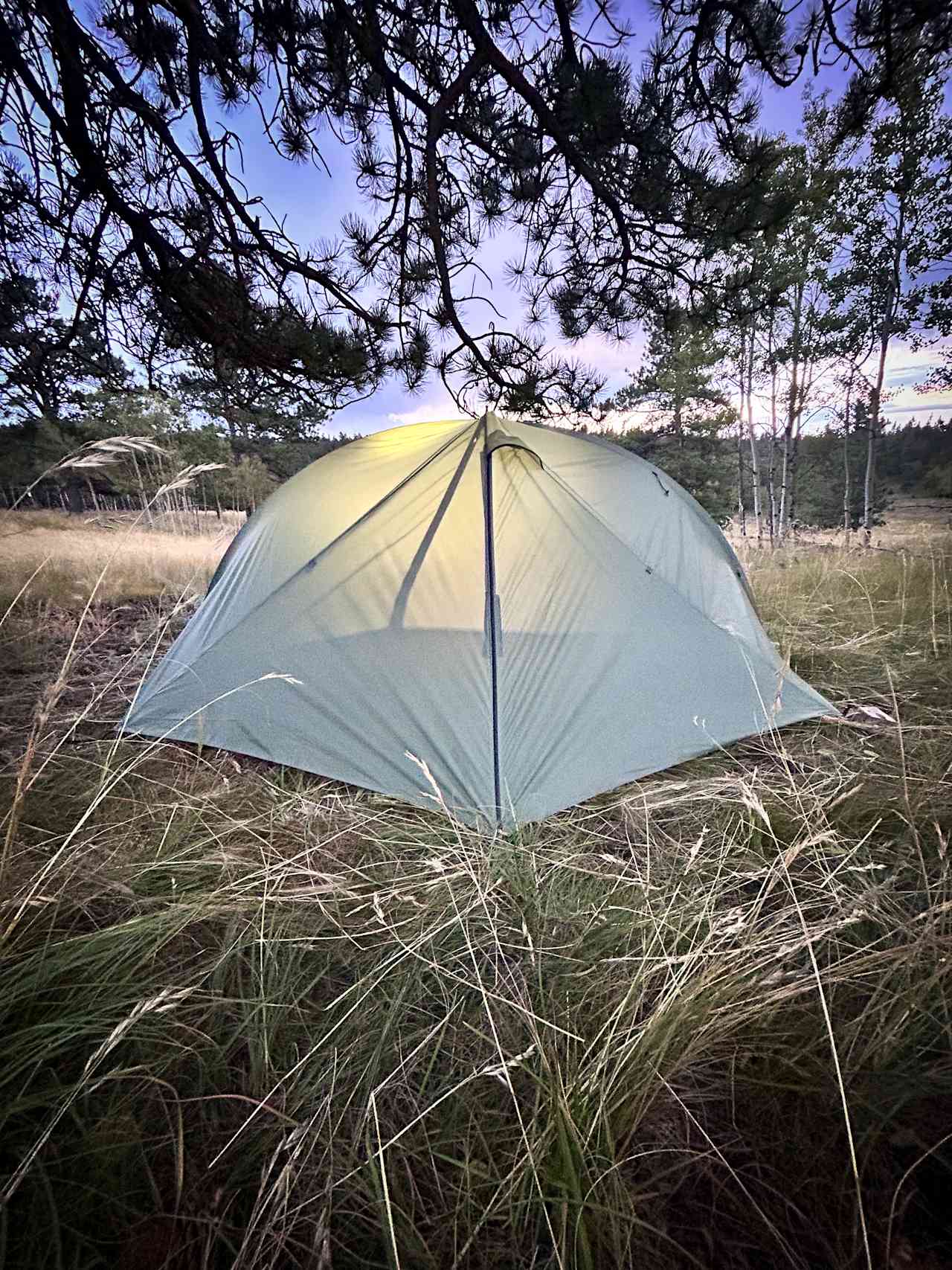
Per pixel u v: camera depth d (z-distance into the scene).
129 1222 0.82
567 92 2.14
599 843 1.76
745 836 1.71
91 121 2.60
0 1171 0.87
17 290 3.41
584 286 3.24
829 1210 0.84
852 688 2.84
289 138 2.70
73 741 2.33
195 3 2.06
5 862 1.17
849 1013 1.11
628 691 2.11
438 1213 0.86
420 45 2.36
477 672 2.03
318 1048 1.09
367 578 2.25
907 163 8.91
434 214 2.61
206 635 2.55
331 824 1.84
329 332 3.01
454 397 3.71
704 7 1.91
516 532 2.19
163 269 2.79
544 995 1.18
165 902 1.44
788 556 7.22
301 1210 0.84
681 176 2.44
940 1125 0.93
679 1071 0.98
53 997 1.14
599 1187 0.85
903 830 1.66
